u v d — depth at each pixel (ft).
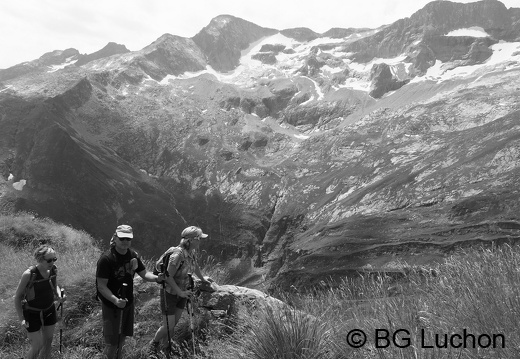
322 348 14.80
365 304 14.62
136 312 26.04
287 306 16.66
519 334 11.02
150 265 32.17
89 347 24.53
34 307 22.03
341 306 15.33
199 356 19.69
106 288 19.86
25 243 55.36
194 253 22.97
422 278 14.73
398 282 14.98
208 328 21.70
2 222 57.16
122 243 20.03
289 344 15.05
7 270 37.60
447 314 12.78
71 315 27.37
